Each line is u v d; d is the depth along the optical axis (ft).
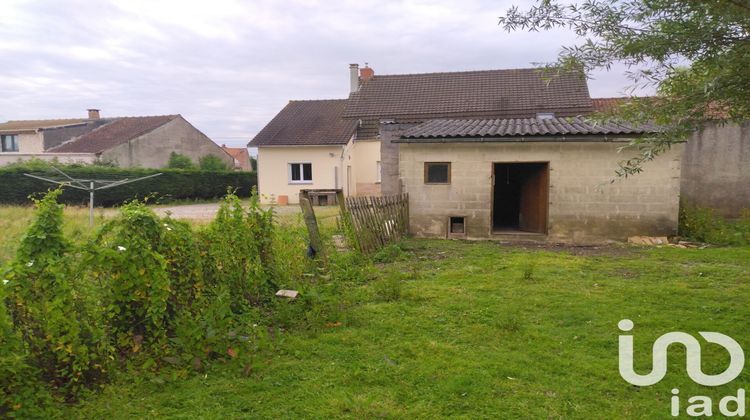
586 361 14.06
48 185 78.18
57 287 11.14
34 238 11.39
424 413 11.28
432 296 20.85
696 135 44.24
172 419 11.04
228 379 12.94
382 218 33.68
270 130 92.07
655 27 12.83
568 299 20.20
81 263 12.03
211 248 16.37
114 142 108.58
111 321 12.98
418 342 15.56
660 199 35.17
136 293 12.84
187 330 13.48
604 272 25.53
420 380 12.93
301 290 18.01
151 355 13.30
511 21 13.99
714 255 29.84
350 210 29.78
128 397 11.86
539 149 36.60
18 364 10.14
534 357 14.38
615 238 35.91
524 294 21.07
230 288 16.90
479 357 14.35
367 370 13.52
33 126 122.83
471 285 22.76
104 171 83.87
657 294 20.80
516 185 48.96
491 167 37.40
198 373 13.20
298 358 14.40
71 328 11.24
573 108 76.54
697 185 44.57
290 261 21.99
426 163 38.65
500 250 32.86
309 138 87.10
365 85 95.30
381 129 50.08
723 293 20.89
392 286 20.99
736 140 43.52
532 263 27.78
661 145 12.92
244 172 113.19
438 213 38.63
